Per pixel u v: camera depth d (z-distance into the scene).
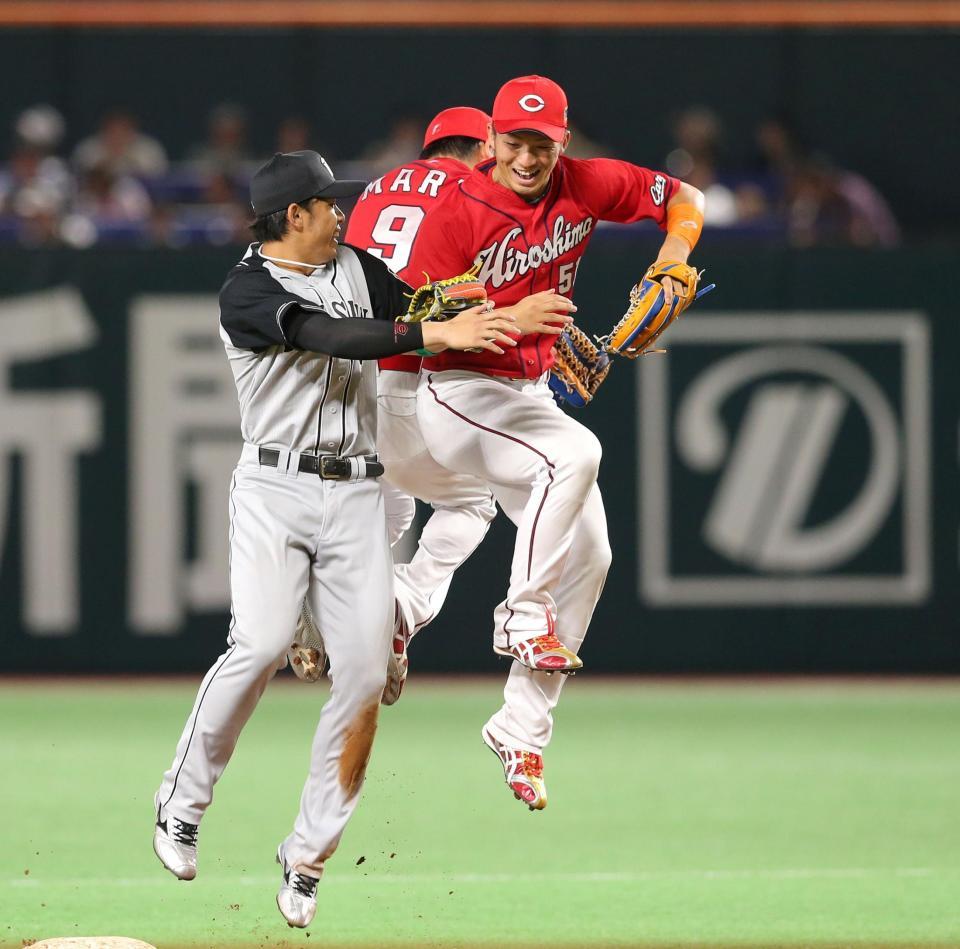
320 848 19.59
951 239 47.62
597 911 22.34
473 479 23.22
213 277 43.53
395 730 38.44
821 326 44.16
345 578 19.38
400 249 22.09
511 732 21.59
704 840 27.41
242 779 32.69
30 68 51.81
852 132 50.84
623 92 52.00
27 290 43.25
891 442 44.31
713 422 44.19
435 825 28.66
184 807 19.45
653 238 44.81
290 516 19.22
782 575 44.47
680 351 44.06
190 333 43.53
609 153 49.91
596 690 44.25
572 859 25.92
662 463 44.16
